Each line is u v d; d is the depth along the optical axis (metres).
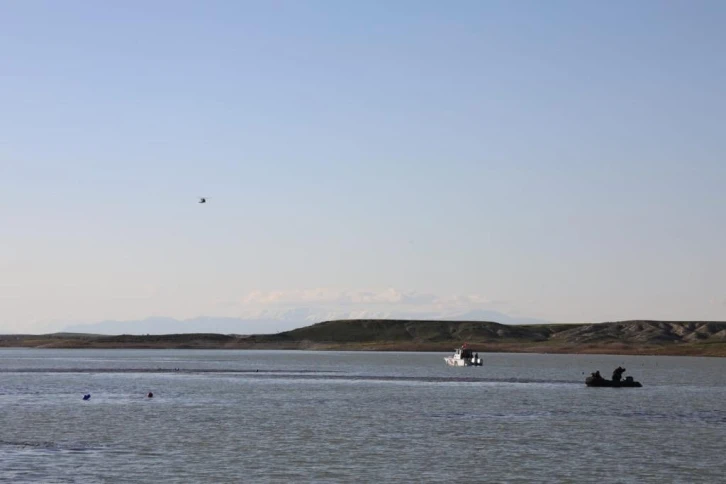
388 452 90.62
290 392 175.75
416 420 119.94
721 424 116.88
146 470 79.38
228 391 177.88
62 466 80.69
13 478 74.81
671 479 77.50
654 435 104.94
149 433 104.31
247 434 103.88
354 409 136.50
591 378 198.25
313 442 97.44
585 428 111.44
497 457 87.88
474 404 147.12
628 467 82.88
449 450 92.25
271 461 84.81
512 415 127.69
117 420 118.19
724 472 80.75
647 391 184.25
